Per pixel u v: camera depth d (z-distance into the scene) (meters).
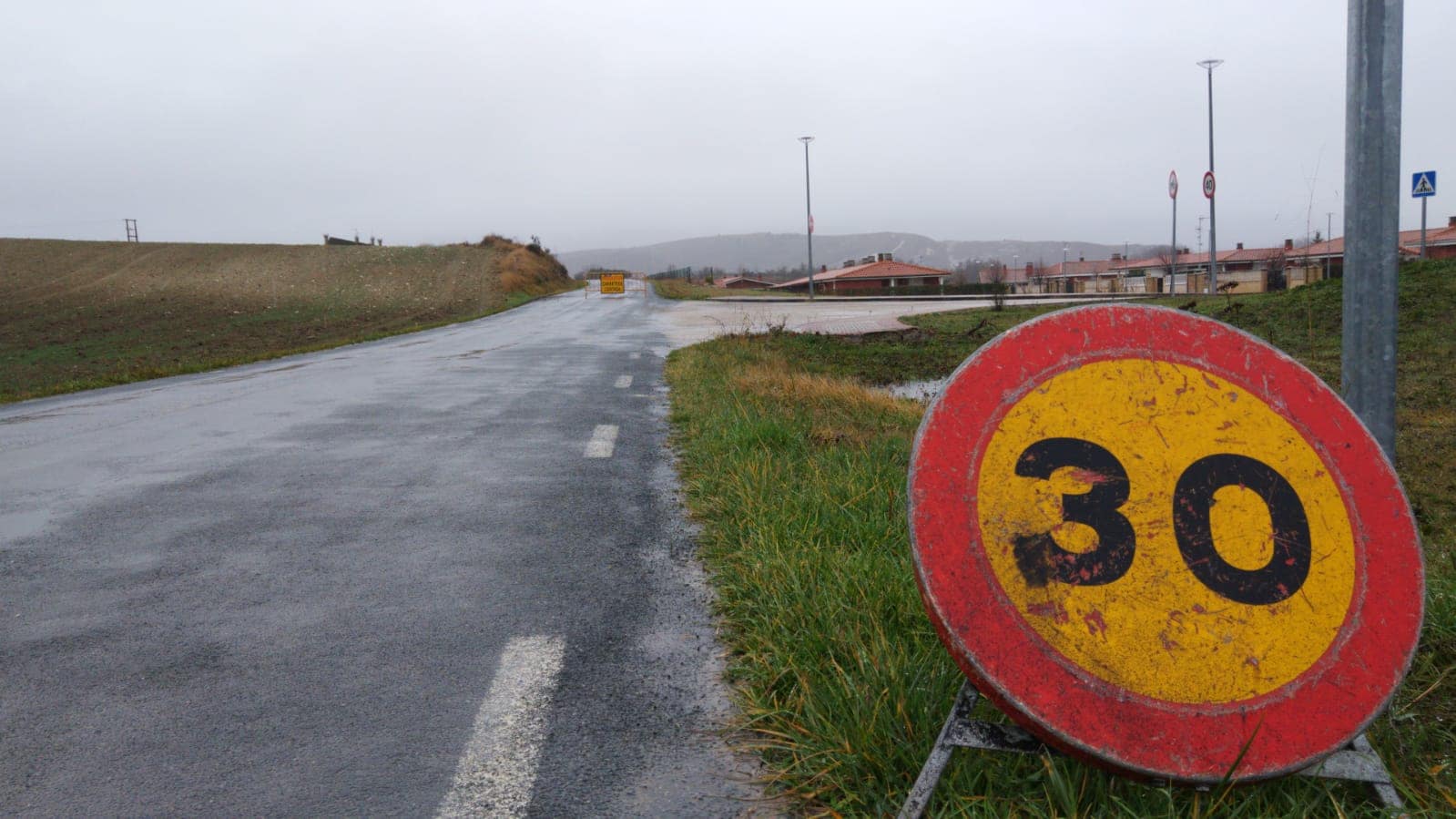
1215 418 2.23
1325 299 18.94
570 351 19.55
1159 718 2.02
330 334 31.39
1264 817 2.07
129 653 3.36
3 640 3.50
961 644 2.05
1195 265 70.25
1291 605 2.10
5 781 2.47
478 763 2.54
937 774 2.12
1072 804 2.06
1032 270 103.94
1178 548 2.12
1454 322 15.81
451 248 89.56
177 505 5.70
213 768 2.53
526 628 3.58
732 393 10.04
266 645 3.43
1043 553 2.11
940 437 2.19
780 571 3.77
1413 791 2.26
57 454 7.70
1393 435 3.06
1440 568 4.54
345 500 5.77
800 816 2.27
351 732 2.73
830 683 2.78
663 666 3.20
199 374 16.41
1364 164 3.03
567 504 5.62
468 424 8.99
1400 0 2.98
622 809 2.31
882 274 93.50
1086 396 2.24
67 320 38.19
